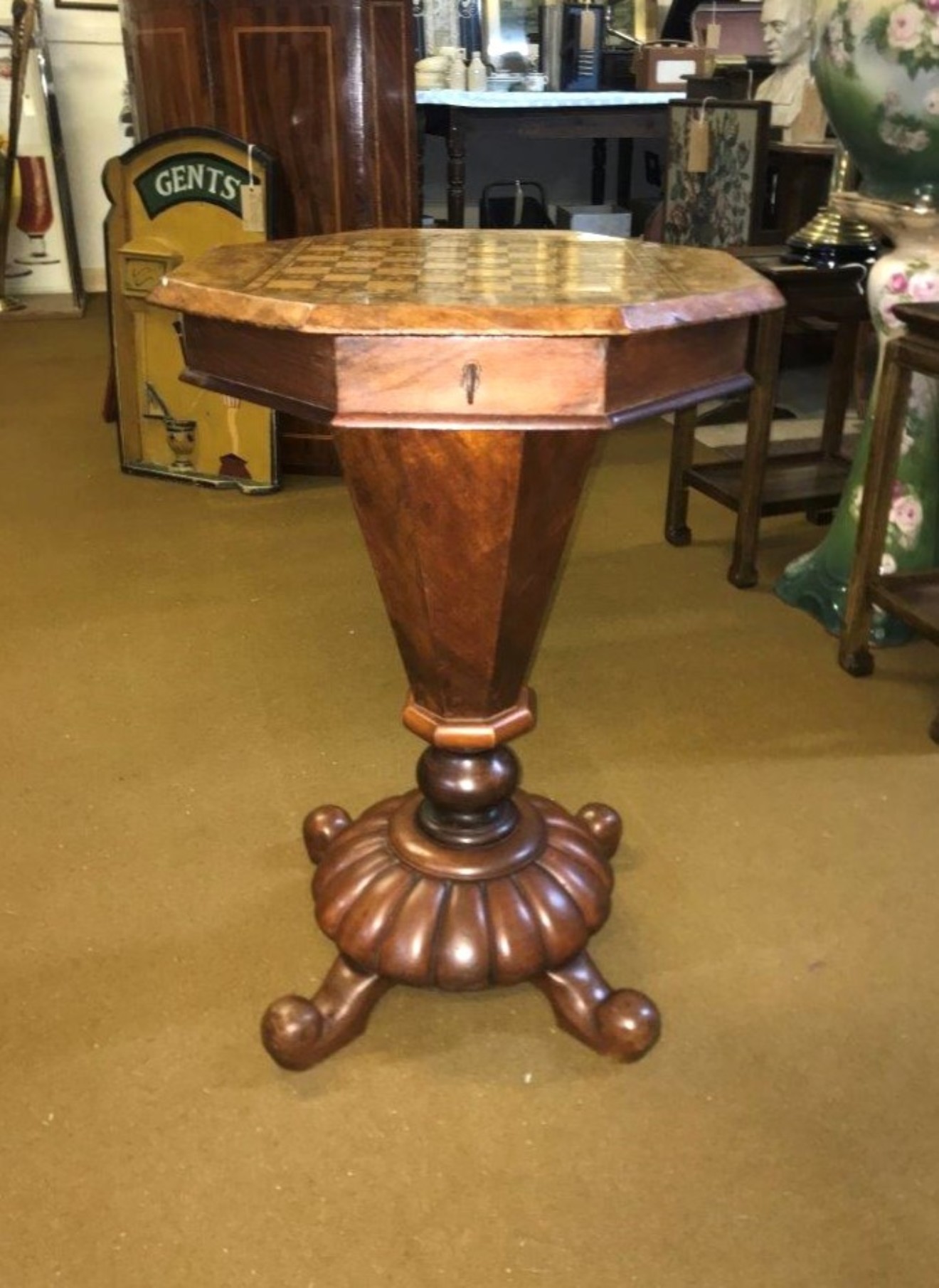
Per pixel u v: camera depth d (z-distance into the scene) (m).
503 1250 1.02
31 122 4.85
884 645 2.08
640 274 1.01
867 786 1.68
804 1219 1.05
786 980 1.32
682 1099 1.17
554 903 1.22
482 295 0.89
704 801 1.64
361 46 2.56
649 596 2.29
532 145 5.03
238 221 2.70
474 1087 1.18
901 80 1.70
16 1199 1.06
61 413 3.48
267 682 1.96
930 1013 1.28
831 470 2.53
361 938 1.21
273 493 2.84
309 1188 1.07
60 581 2.35
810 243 2.22
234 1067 1.20
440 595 1.02
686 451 2.45
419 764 1.24
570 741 1.79
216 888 1.46
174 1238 1.03
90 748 1.76
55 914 1.42
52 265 5.07
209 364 0.99
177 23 2.62
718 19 4.30
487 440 0.91
